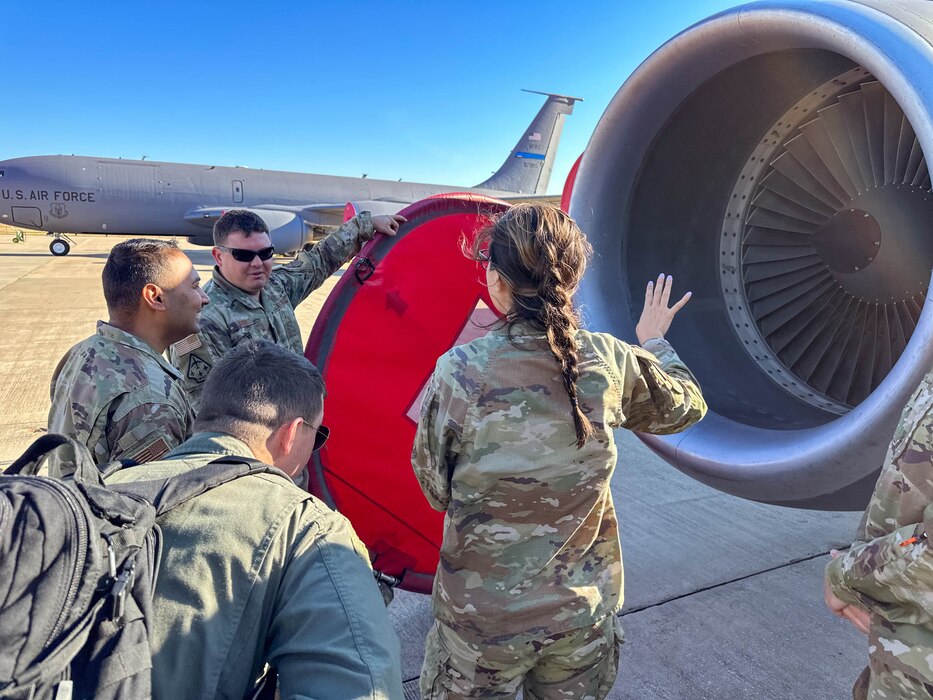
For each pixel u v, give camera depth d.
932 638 1.13
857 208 2.23
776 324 2.52
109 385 1.55
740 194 2.61
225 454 1.00
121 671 0.68
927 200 2.07
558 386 1.21
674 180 2.56
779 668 2.38
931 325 1.44
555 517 1.23
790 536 3.44
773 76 2.25
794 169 2.44
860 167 2.21
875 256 2.19
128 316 1.70
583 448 1.21
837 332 2.38
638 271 2.58
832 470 1.70
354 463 2.08
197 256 23.89
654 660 2.43
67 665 0.64
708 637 2.57
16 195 19.83
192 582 0.81
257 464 0.97
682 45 2.11
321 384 1.18
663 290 1.60
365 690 0.76
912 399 1.21
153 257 1.70
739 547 3.32
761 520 3.64
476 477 1.21
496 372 1.21
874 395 1.58
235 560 0.84
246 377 1.08
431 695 1.39
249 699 0.85
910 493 1.13
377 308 2.09
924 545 1.07
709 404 2.29
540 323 1.21
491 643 1.24
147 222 21.47
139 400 1.56
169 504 0.85
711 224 2.65
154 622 0.78
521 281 1.21
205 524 0.86
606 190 2.50
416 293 2.13
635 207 2.56
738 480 1.96
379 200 25.16
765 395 2.40
